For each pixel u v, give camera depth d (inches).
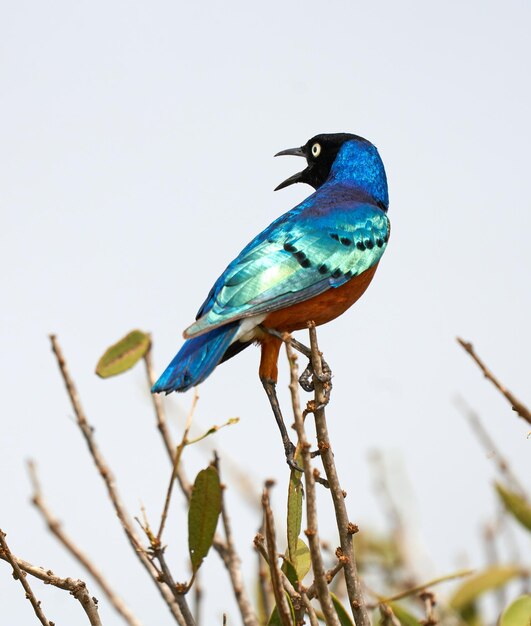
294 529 364.8
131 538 404.2
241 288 468.4
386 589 507.5
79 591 328.2
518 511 453.7
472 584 478.9
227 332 461.1
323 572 303.1
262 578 420.2
